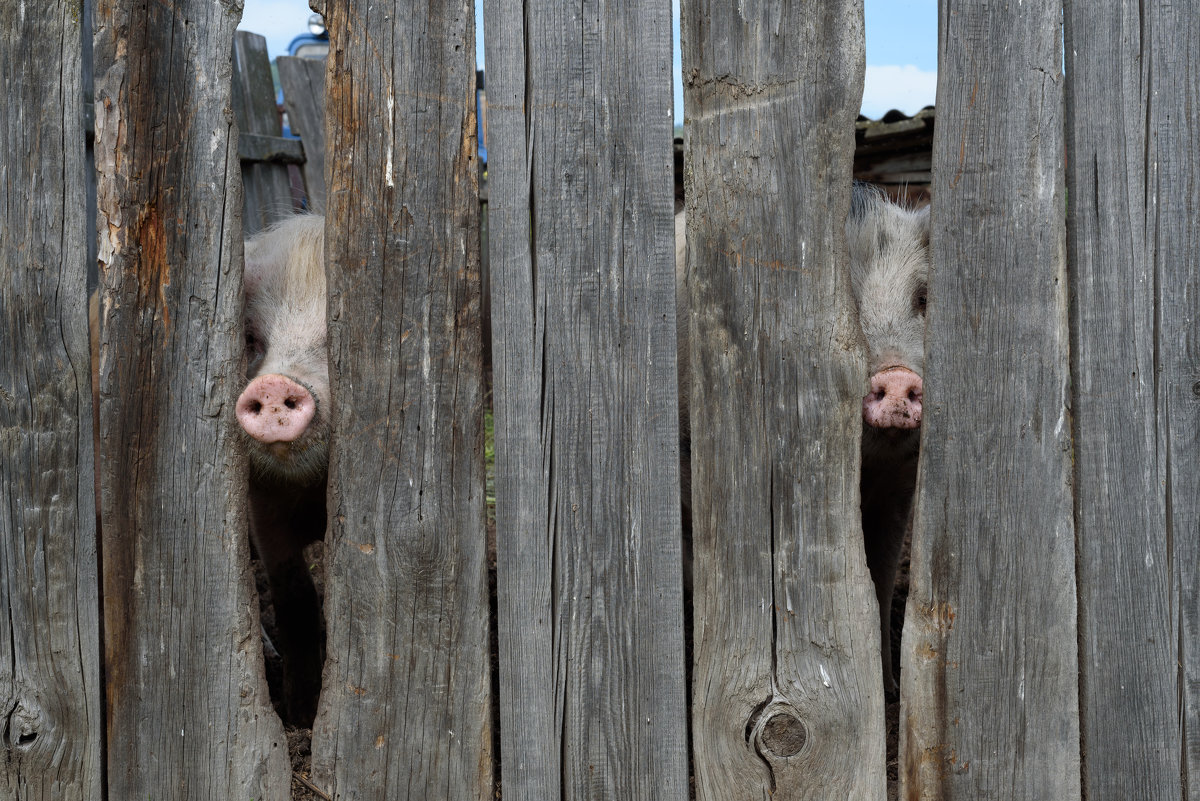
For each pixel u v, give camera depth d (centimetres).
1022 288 190
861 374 192
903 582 411
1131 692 197
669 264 191
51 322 192
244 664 199
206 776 199
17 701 197
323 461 259
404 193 188
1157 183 190
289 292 270
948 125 188
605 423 192
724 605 196
